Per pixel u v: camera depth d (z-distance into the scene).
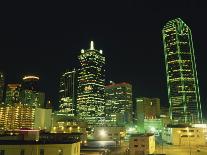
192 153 119.00
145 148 114.19
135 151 114.94
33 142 61.69
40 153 61.34
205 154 115.50
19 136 70.94
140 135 120.19
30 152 60.69
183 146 155.38
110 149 123.75
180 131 167.62
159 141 198.88
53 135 114.31
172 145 163.12
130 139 116.75
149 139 116.62
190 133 167.00
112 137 183.00
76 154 67.75
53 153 61.59
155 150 132.88
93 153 94.69
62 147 62.28
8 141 62.19
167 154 115.62
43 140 64.06
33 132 70.25
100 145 143.88
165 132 193.12
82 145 129.25
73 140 67.06
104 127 186.75
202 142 165.50
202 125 176.62
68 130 198.12
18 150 60.56
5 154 60.22
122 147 137.25
